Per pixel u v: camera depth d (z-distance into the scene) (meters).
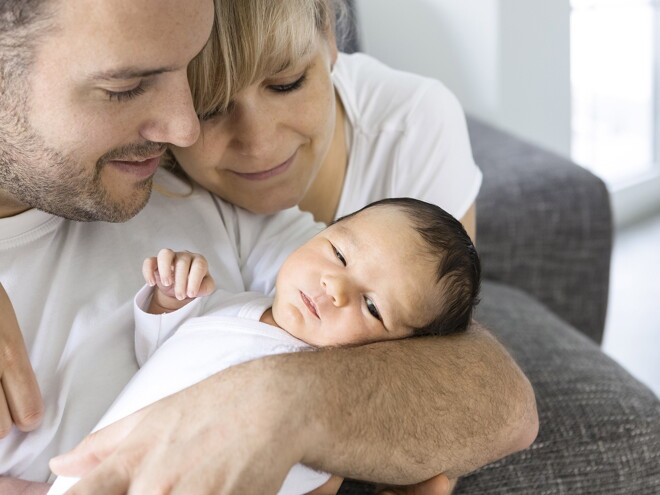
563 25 2.85
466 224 1.58
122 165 1.09
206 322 1.09
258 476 0.87
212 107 1.16
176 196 1.31
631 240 3.28
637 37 3.31
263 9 1.09
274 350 1.06
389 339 1.12
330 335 1.09
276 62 1.13
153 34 0.94
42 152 1.03
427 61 2.84
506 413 1.08
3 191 1.13
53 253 1.19
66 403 1.12
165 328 1.13
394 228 1.13
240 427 0.88
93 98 0.99
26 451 1.07
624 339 2.72
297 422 0.90
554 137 3.00
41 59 0.96
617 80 3.31
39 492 1.04
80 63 0.95
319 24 1.22
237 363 1.04
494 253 2.12
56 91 0.98
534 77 2.84
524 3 2.72
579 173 2.18
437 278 1.12
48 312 1.15
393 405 0.97
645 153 3.43
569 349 1.62
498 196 2.12
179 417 0.90
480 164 2.27
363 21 2.70
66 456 0.96
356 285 1.10
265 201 1.29
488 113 2.80
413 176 1.50
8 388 1.04
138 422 0.94
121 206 1.12
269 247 1.32
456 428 1.02
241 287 1.28
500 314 1.79
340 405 0.93
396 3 2.73
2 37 0.96
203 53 1.11
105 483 0.87
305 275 1.11
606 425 1.37
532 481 1.30
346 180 1.51
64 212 1.12
